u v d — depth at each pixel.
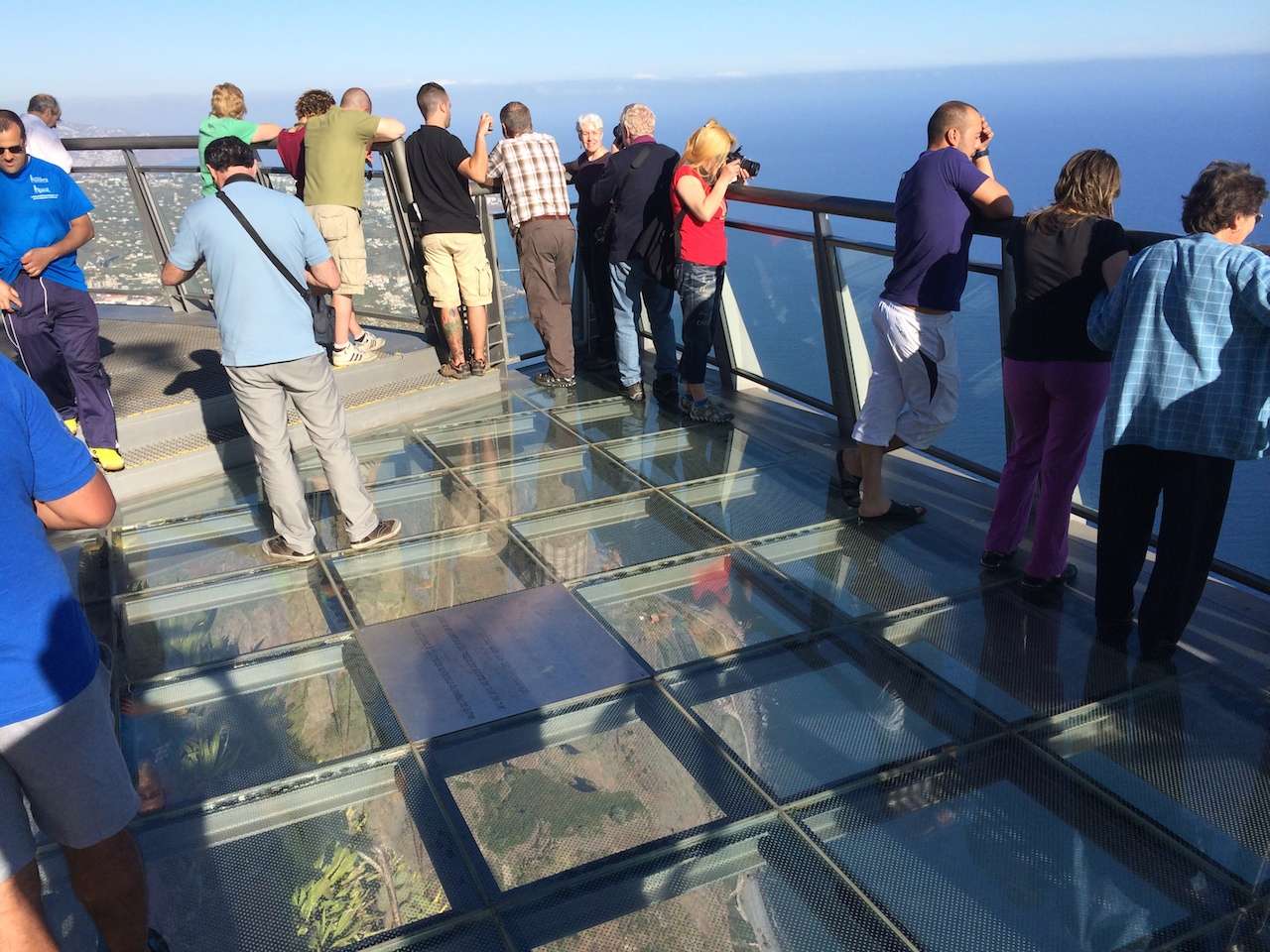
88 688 1.82
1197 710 2.95
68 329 4.56
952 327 3.99
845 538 4.23
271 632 3.60
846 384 5.32
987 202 3.71
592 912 2.26
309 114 5.90
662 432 5.64
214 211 3.76
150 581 4.02
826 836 2.48
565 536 4.36
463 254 5.96
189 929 2.27
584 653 3.38
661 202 5.62
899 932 2.18
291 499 4.10
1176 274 2.80
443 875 2.40
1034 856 2.39
